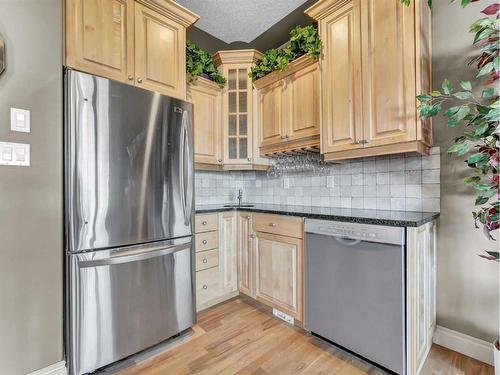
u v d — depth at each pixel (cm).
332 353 166
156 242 171
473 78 157
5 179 123
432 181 177
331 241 167
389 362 141
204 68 254
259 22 246
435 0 171
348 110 180
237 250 248
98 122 147
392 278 138
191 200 192
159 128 174
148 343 167
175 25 195
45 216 134
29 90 129
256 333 189
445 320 171
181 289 185
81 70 149
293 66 229
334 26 189
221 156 267
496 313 152
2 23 122
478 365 151
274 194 289
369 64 168
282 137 241
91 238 144
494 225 120
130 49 170
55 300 137
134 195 161
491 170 137
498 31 115
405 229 135
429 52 168
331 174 239
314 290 178
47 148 135
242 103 270
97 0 156
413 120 150
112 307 152
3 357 122
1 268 122
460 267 165
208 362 158
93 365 145
